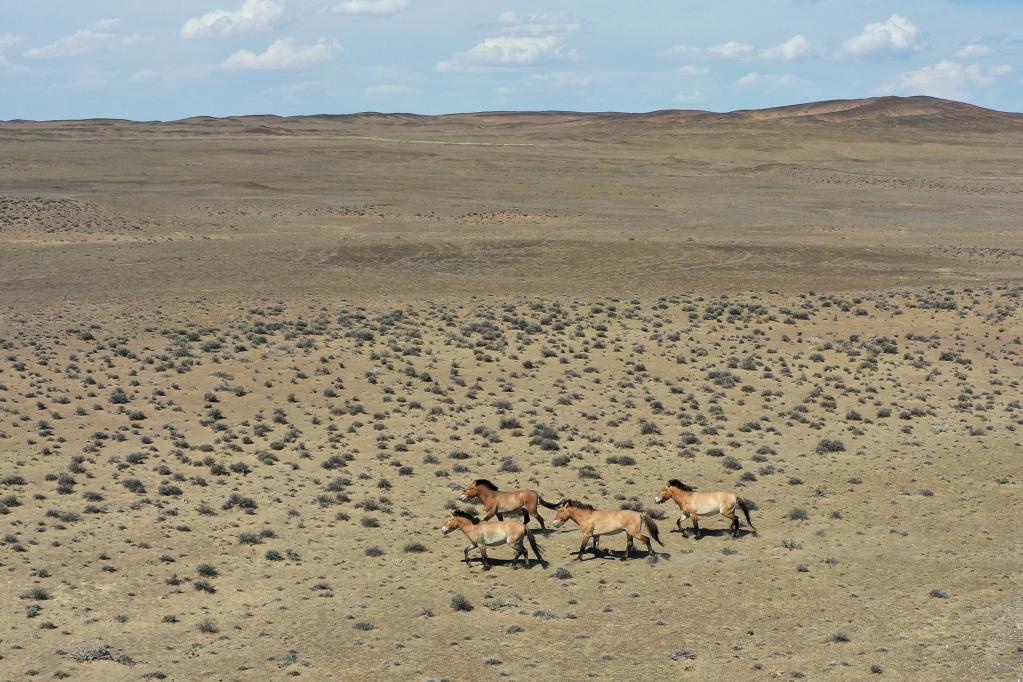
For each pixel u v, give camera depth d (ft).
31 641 82.12
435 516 119.03
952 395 194.70
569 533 113.29
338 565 101.96
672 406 181.88
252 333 241.14
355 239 416.87
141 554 102.68
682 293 328.90
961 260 402.31
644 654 80.59
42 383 182.70
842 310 289.12
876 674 75.20
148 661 79.20
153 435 155.02
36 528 108.78
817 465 145.07
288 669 77.51
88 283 324.39
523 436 160.04
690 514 110.63
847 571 100.27
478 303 299.58
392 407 177.58
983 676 73.67
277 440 154.51
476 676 76.33
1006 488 133.49
